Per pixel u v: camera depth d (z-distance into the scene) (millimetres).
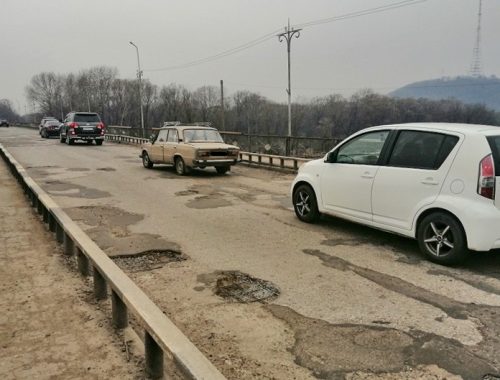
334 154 6664
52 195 10055
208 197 9875
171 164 14148
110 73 96250
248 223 7328
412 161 5453
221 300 4230
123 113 90625
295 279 4746
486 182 4711
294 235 6531
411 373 3002
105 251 5797
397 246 5898
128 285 3420
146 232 6766
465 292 4344
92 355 3209
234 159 13664
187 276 4879
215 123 70938
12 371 3000
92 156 19969
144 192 10516
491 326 3648
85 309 3961
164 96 84188
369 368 3068
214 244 6098
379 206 5836
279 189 11094
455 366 3078
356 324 3707
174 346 2539
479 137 4855
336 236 6449
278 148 17125
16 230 6668
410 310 3953
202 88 80375
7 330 3578
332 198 6664
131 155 20578
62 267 5043
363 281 4656
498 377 2947
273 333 3576
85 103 97062
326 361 3164
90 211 8328
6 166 15391
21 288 4434
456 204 4867
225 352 3301
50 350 3273
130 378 2934
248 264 5250
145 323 2859
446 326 3652
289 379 2961
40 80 111250
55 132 34594
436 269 4996
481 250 4758
